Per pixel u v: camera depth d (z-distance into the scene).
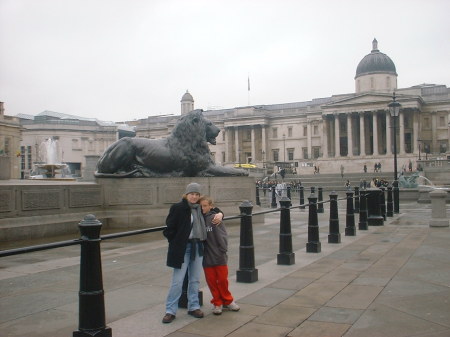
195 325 6.25
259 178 81.62
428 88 110.12
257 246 13.30
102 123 138.88
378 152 105.88
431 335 5.69
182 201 6.62
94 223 5.13
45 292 7.98
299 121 118.62
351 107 102.25
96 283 5.12
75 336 5.08
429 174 59.50
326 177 75.94
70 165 123.69
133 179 17.78
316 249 12.02
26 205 14.27
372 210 19.03
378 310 6.80
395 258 11.09
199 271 6.69
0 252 4.22
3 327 6.14
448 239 14.20
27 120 133.00
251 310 6.91
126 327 6.16
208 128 19.66
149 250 12.55
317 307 7.03
